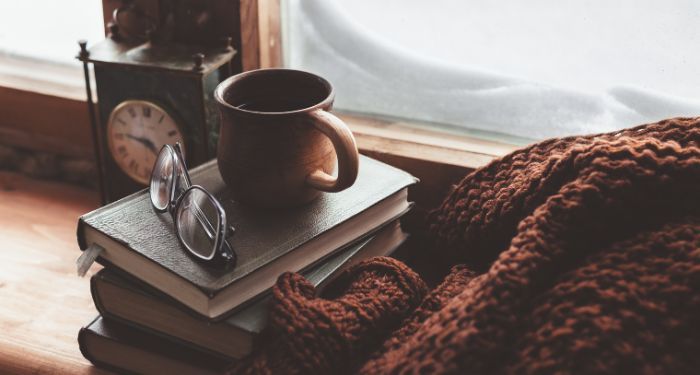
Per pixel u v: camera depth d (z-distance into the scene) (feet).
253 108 2.72
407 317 2.56
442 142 3.14
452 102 3.15
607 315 2.14
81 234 2.63
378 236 2.79
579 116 3.01
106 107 3.06
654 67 2.87
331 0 3.16
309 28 3.24
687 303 2.13
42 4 3.44
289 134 2.54
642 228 2.33
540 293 2.26
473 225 2.64
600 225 2.32
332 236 2.63
